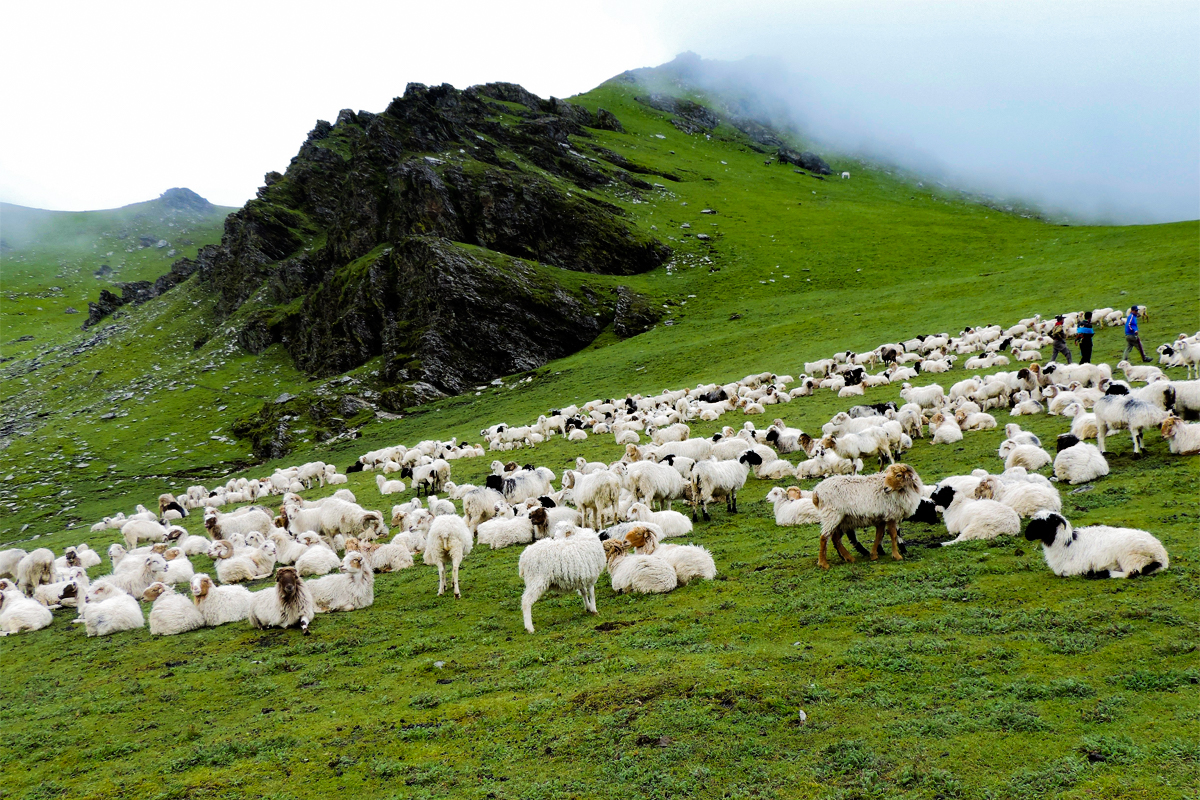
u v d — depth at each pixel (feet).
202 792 25.39
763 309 248.93
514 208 325.62
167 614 48.08
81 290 615.16
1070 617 28.71
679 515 56.24
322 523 74.18
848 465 66.23
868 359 142.51
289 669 37.81
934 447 73.97
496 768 24.84
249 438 235.81
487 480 78.69
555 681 30.94
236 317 367.45
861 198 486.79
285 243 399.44
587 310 278.87
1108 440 60.03
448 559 55.26
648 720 26.00
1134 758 19.76
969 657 27.12
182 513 123.24
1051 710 22.81
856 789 20.70
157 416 272.72
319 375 288.51
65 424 274.77
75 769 28.86
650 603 40.45
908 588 35.37
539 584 38.99
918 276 262.47
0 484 207.21
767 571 42.78
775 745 23.50
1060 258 233.35
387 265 294.05
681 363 199.21
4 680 42.09
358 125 447.42
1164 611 27.48
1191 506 39.63
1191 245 195.11
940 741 22.24
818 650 29.89
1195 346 83.61
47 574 68.59
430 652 38.01
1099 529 33.30
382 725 29.27
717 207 410.31
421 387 234.79
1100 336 121.29
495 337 258.37
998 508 42.32
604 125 548.31
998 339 133.39
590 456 107.55
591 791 22.61
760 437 86.69
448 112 405.39
